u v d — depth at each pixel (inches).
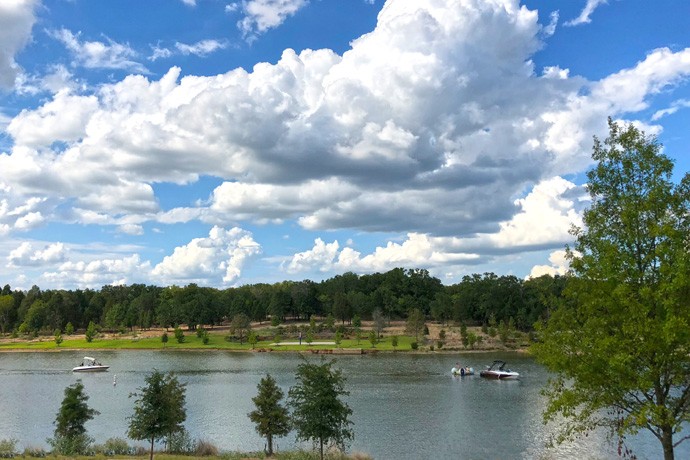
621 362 820.0
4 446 1705.2
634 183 898.7
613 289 871.7
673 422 806.5
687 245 841.5
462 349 6550.2
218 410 2881.4
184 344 7632.9
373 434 2285.9
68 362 5708.7
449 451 2003.0
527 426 2417.6
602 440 2102.6
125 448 1815.9
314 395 1429.6
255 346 7199.8
